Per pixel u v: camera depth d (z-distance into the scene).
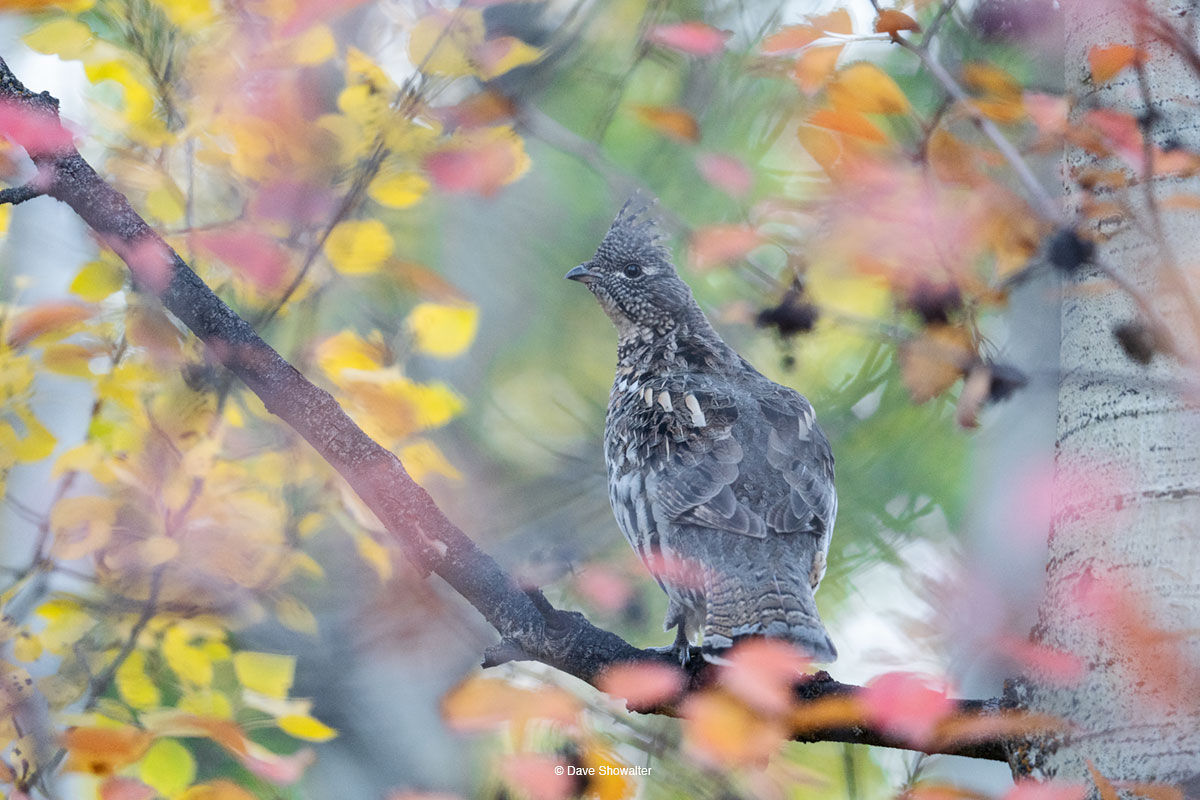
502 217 12.77
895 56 7.34
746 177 6.96
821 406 11.13
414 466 8.17
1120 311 5.80
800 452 8.61
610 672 6.59
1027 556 11.36
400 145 7.62
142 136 7.75
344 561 11.91
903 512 11.32
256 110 7.65
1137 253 5.78
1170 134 5.87
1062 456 5.97
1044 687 5.72
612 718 7.96
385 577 8.66
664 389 9.10
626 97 10.13
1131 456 5.67
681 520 8.27
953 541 11.46
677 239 10.30
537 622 6.62
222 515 8.14
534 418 13.65
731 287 10.92
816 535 8.45
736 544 8.15
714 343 10.25
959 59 7.70
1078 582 5.66
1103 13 6.08
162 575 7.94
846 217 6.29
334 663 12.49
